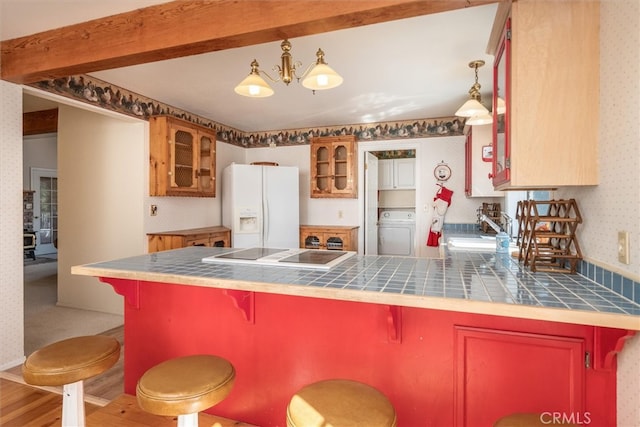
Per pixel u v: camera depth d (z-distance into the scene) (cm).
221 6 176
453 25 210
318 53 188
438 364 147
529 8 149
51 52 217
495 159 192
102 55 202
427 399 149
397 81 306
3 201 245
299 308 169
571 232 161
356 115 428
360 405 113
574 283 140
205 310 189
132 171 360
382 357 156
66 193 394
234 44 184
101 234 377
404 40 229
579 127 145
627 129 121
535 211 169
